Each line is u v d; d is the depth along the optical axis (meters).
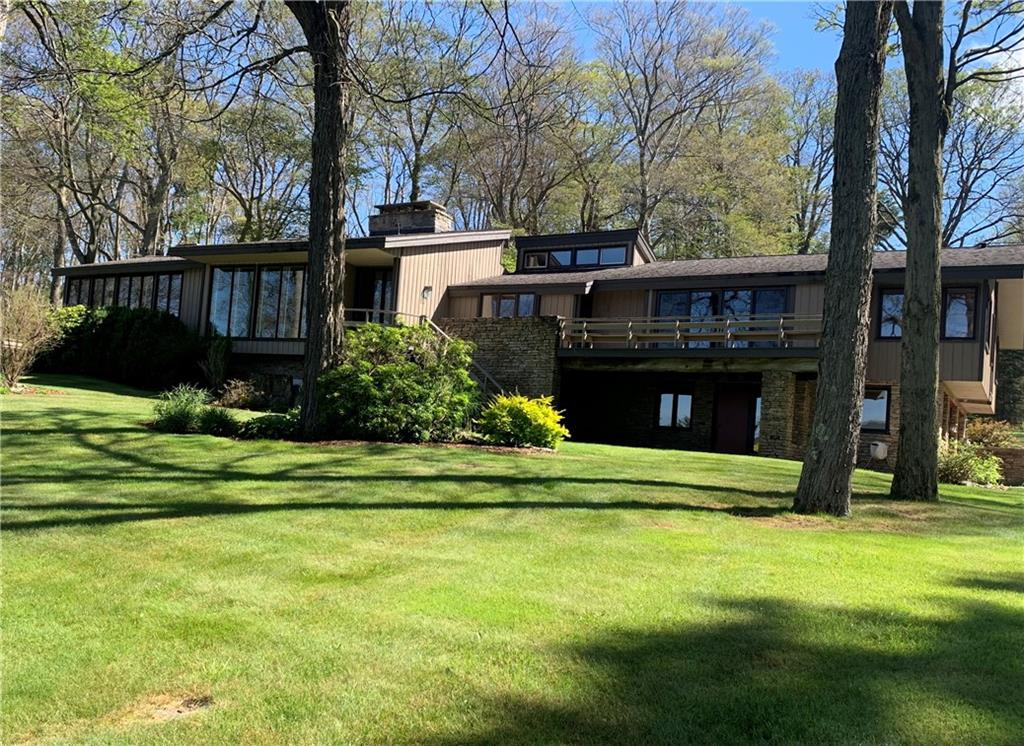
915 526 7.02
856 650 3.42
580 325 19.31
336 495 7.25
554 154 32.94
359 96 12.28
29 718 2.67
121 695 2.86
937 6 9.72
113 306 22.50
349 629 3.59
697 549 5.47
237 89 11.09
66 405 13.79
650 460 11.78
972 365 15.64
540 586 4.39
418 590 4.26
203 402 12.90
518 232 32.62
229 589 4.24
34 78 11.11
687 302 19.80
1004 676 3.15
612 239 24.25
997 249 16.92
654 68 34.06
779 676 3.08
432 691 2.89
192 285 23.47
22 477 7.66
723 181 32.69
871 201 7.37
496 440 12.25
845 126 7.38
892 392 16.61
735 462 12.47
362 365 11.76
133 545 5.19
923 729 2.63
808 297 17.84
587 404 21.25
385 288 22.41
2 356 15.49
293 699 2.82
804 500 7.46
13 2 11.08
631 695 2.87
